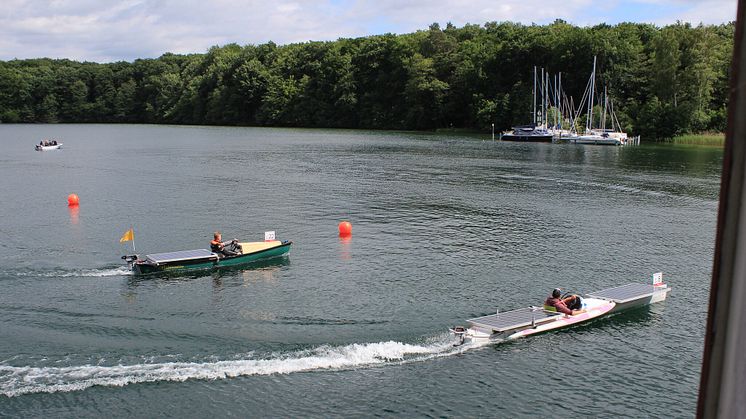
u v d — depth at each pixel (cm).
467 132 17825
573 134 14288
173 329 2908
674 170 8850
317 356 2642
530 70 17488
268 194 6662
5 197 6506
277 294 3406
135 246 4475
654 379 2489
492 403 2302
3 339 2764
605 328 2975
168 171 8650
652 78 15012
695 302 3347
